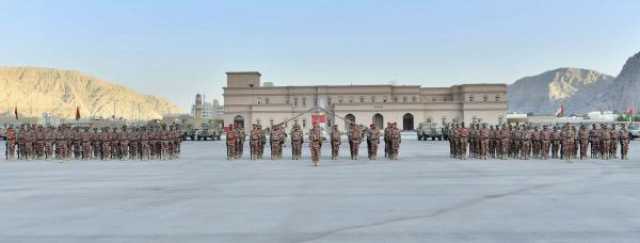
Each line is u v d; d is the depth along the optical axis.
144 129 37.09
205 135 85.25
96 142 37.53
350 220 13.70
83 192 19.27
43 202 16.97
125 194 18.69
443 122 125.81
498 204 16.06
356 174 25.27
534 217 14.02
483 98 128.38
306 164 31.62
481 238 11.67
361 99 133.00
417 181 22.11
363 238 11.70
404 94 134.88
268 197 17.73
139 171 27.58
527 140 35.50
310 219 13.85
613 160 33.81
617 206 15.63
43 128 37.84
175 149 38.12
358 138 35.88
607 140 35.31
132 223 13.48
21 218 14.25
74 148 37.88
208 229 12.70
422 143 65.44
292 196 17.94
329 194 18.34
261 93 132.50
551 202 16.41
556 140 35.47
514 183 21.20
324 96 132.62
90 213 14.95
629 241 11.37
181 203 16.61
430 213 14.64
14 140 37.75
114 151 37.47
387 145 37.12
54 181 22.91
